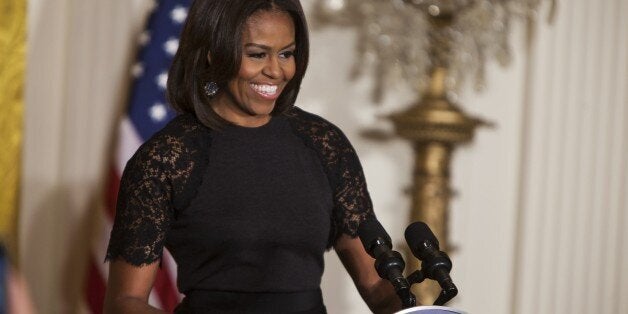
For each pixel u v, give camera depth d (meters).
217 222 5.22
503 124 11.10
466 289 11.27
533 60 10.97
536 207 11.10
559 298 11.12
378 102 10.91
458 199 11.20
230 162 5.27
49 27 10.45
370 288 5.51
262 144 5.35
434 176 9.70
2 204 10.20
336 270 11.03
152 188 5.12
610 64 10.95
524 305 11.17
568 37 10.93
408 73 10.25
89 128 10.47
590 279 11.11
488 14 9.66
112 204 9.42
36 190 10.47
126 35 10.41
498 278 11.30
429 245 4.74
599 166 11.04
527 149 11.08
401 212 11.05
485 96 11.02
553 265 11.12
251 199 5.26
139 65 9.52
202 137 5.27
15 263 10.29
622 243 11.09
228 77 5.09
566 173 11.05
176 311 5.45
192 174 5.20
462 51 10.22
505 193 11.22
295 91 5.40
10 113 10.12
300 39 5.27
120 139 9.38
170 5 9.61
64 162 10.50
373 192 11.02
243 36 5.06
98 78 10.44
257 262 5.27
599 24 10.93
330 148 5.53
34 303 10.48
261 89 5.17
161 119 9.37
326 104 10.85
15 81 10.11
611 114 10.99
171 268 9.26
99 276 9.57
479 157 11.17
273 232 5.28
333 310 11.05
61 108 10.54
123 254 5.09
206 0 5.09
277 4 5.14
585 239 11.09
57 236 10.52
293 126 5.50
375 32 10.41
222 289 5.27
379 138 10.96
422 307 4.38
